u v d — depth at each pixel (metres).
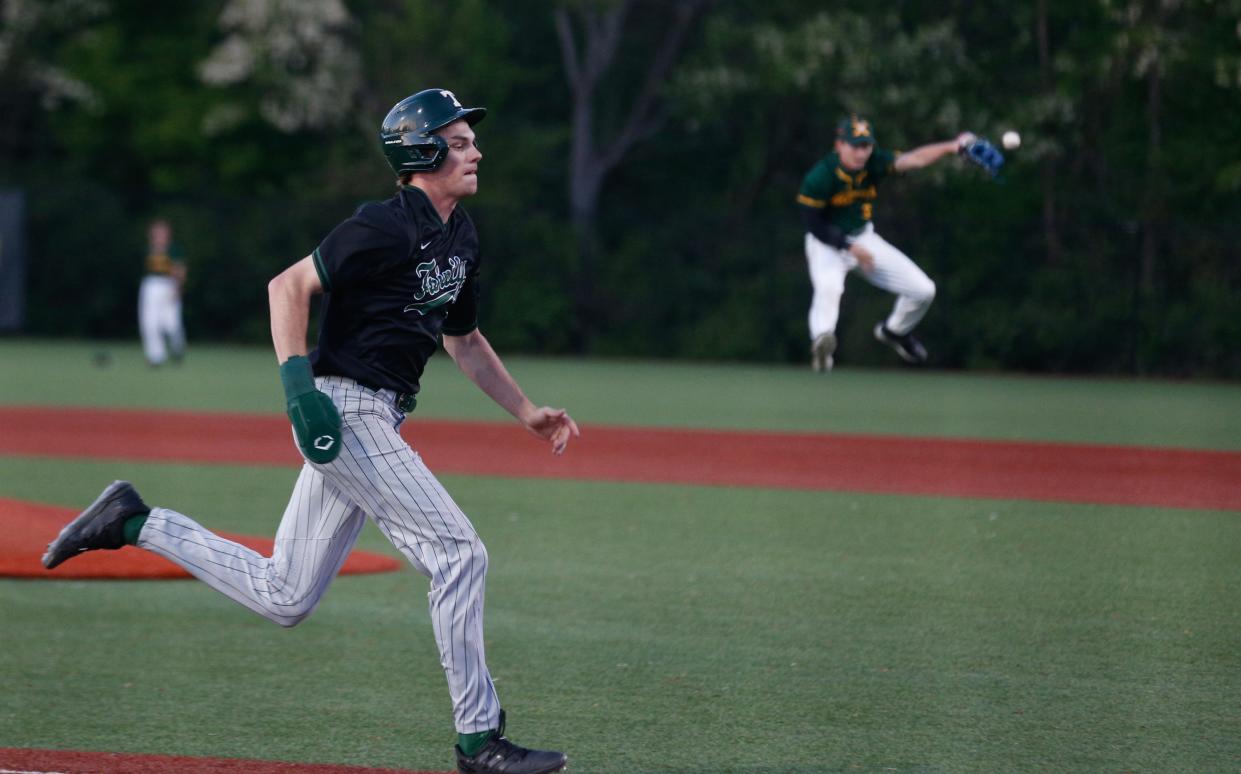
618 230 128.12
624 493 42.59
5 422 61.22
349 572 30.16
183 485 43.03
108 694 21.03
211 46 151.62
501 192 141.75
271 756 18.03
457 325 18.36
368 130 141.88
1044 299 106.69
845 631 24.89
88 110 146.38
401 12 150.75
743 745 18.55
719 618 25.91
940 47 118.31
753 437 58.81
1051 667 22.42
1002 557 31.97
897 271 43.94
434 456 51.44
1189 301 104.00
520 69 148.75
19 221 127.75
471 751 16.67
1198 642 23.98
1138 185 116.44
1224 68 106.19
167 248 96.81
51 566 17.44
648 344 122.50
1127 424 65.94
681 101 139.50
